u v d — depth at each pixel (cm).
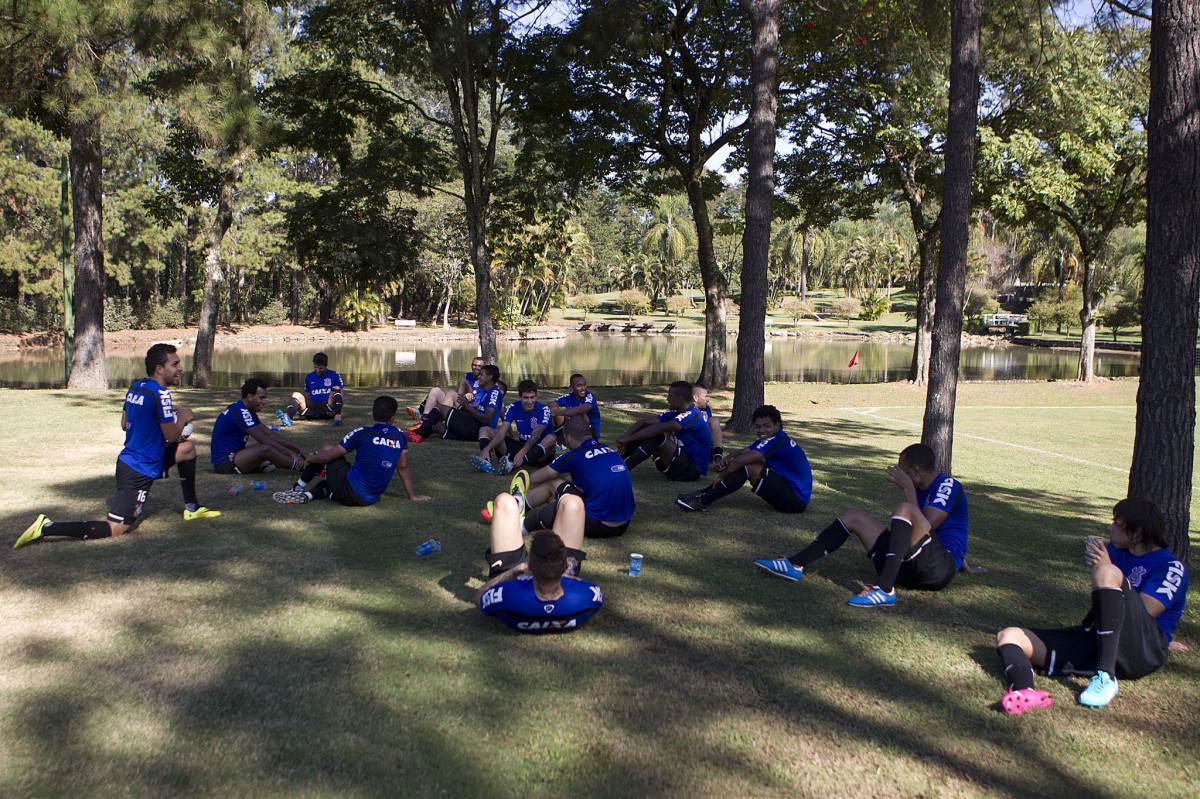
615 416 1487
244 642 402
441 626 427
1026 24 1034
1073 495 932
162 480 759
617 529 593
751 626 441
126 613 434
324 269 2239
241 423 774
